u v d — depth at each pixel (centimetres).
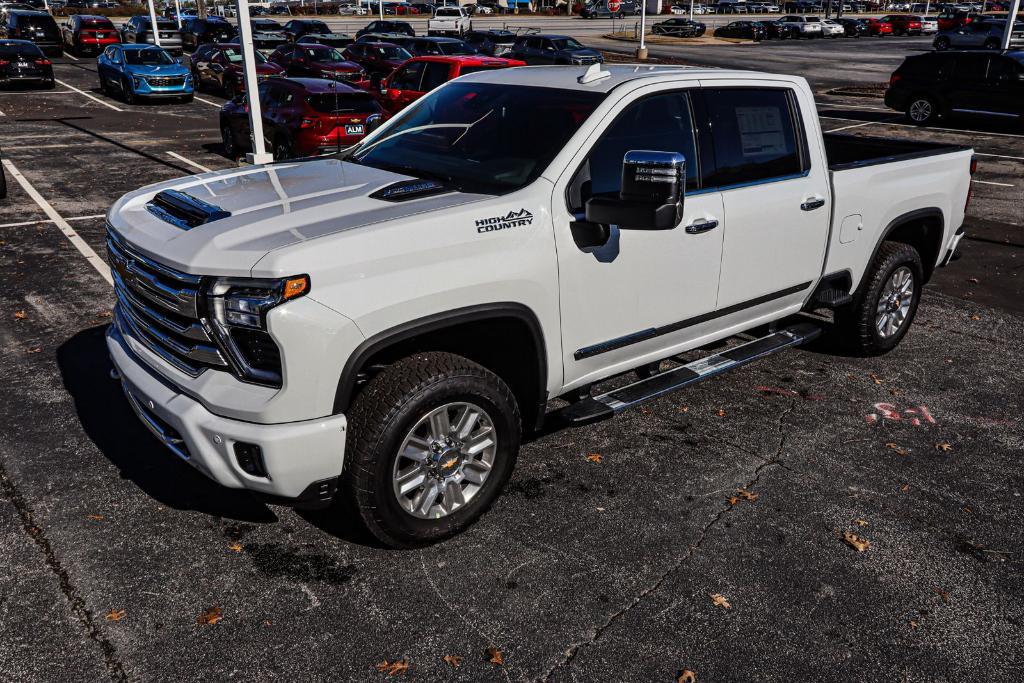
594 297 380
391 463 326
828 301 519
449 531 358
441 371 329
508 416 358
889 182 535
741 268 450
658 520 384
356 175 388
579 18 7975
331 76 2222
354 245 302
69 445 435
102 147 1445
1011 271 844
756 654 304
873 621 324
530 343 366
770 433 474
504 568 347
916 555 366
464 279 326
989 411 514
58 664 287
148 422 344
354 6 7862
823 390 537
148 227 336
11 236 848
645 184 325
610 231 375
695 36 5572
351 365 304
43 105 2042
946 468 442
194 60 2541
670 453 447
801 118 477
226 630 306
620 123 386
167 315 320
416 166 400
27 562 340
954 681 295
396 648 300
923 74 1928
